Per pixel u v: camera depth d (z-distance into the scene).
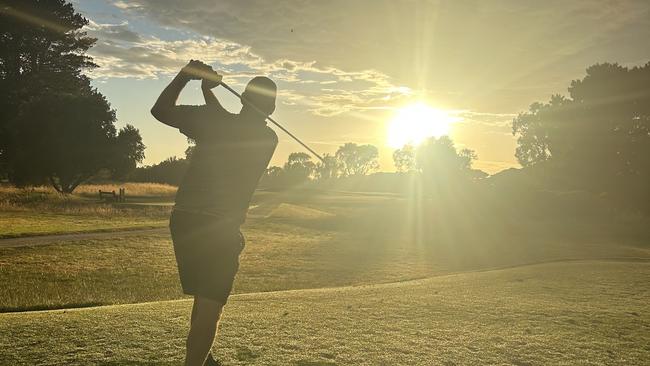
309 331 6.04
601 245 37.09
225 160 3.46
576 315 7.64
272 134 3.63
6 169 66.75
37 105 63.66
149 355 4.90
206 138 3.48
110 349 5.09
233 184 3.46
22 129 62.72
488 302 8.85
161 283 19.12
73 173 64.94
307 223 46.25
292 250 30.53
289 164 142.00
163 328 5.98
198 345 3.35
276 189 125.31
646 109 68.19
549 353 5.46
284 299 9.45
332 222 48.16
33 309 13.46
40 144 61.97
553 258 29.22
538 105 78.81
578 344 5.88
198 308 3.44
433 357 5.14
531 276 14.85
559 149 74.81
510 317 7.34
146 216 44.19
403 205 64.06
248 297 10.06
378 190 142.88
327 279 21.50
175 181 109.44
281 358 4.89
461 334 6.16
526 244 36.75
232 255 3.47
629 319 7.43
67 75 78.50
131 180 107.25
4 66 76.62
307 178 142.00
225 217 3.43
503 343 5.79
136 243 27.52
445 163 147.38
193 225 3.41
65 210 44.22
